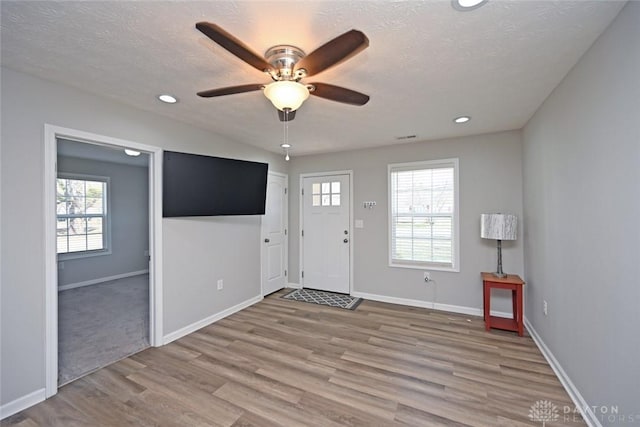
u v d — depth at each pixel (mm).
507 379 2148
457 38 1525
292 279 4777
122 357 2510
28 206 1907
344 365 2363
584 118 1729
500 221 3027
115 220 5531
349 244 4309
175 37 1521
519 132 3252
